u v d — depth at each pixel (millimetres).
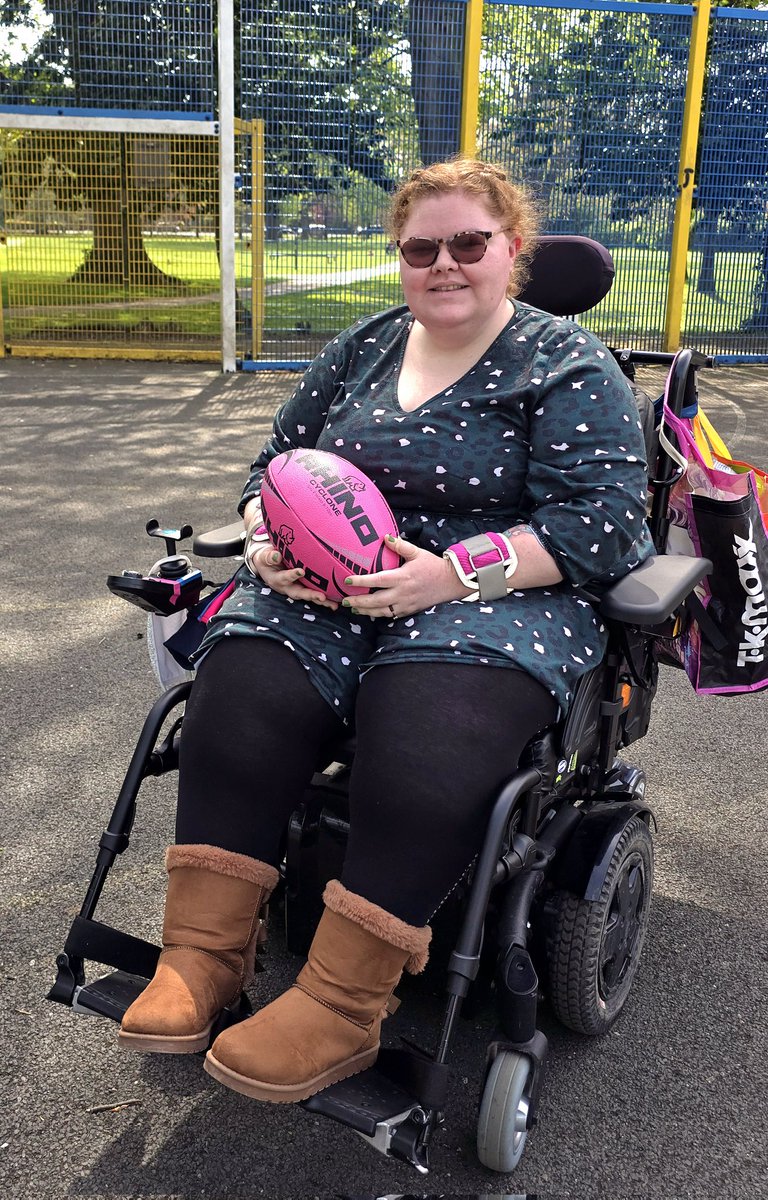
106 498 5680
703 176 10180
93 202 10359
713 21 9750
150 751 2018
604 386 2010
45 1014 2170
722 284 10555
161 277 10664
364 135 9367
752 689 2336
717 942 2482
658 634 2229
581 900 2031
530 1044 1788
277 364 9914
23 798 2910
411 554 1926
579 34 9422
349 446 2127
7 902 2486
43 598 4285
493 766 1756
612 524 1935
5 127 9117
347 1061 1679
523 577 1931
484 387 2074
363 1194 1792
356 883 1714
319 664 1911
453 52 9195
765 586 2244
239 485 5988
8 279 10469
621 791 2400
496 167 2117
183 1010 1679
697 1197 1807
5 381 9094
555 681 1873
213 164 10203
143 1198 1766
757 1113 1994
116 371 9773
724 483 2195
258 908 1831
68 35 9164
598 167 9812
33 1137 1879
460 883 1899
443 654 1831
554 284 2504
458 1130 1937
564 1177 1841
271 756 1824
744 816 3006
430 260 2027
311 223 9617
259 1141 1893
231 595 2119
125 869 2635
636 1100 2016
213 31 9133
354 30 9078
